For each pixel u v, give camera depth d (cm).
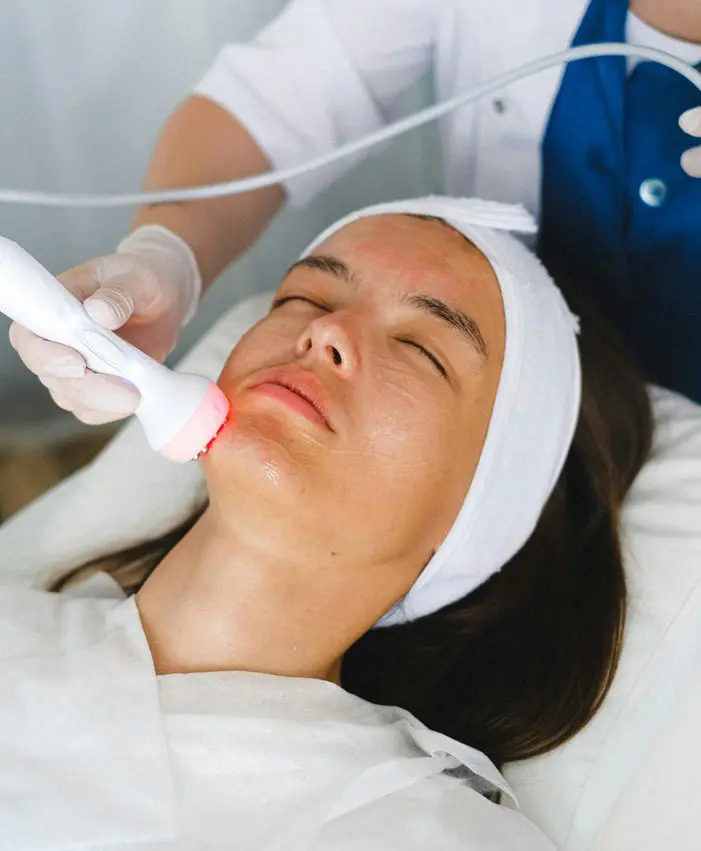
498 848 86
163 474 119
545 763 98
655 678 97
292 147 112
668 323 107
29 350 73
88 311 73
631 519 105
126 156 138
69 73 128
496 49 102
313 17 108
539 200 110
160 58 130
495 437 92
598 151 99
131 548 114
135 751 81
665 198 98
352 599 91
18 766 79
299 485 82
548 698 100
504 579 105
